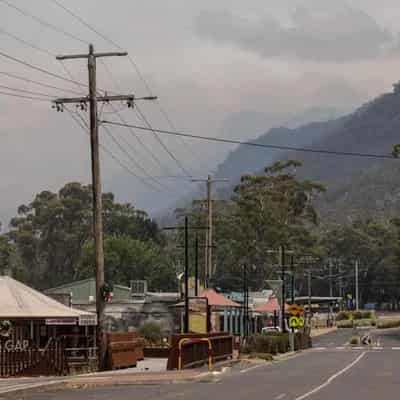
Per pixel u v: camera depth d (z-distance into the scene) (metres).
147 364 95.12
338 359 111.81
